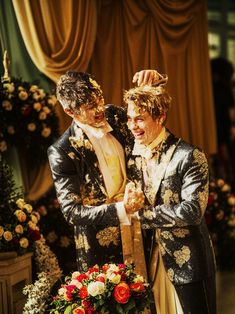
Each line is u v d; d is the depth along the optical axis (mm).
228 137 6207
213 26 7582
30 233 3562
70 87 2867
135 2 4246
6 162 4090
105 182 2977
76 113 2896
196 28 4637
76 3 3951
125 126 3078
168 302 2967
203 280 2828
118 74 4199
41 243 3652
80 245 3021
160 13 4320
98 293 2729
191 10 4523
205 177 2783
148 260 3008
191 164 2775
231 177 6180
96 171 2957
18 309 3404
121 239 3010
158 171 2846
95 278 2818
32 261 3699
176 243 2832
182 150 2809
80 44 3982
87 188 2969
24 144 4090
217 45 7629
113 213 2762
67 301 2832
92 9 4012
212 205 4965
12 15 3951
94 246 2982
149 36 4305
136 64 4219
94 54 4152
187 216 2703
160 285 2984
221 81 6156
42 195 4199
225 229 5082
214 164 5941
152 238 2957
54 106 4078
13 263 3330
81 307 2758
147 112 2787
